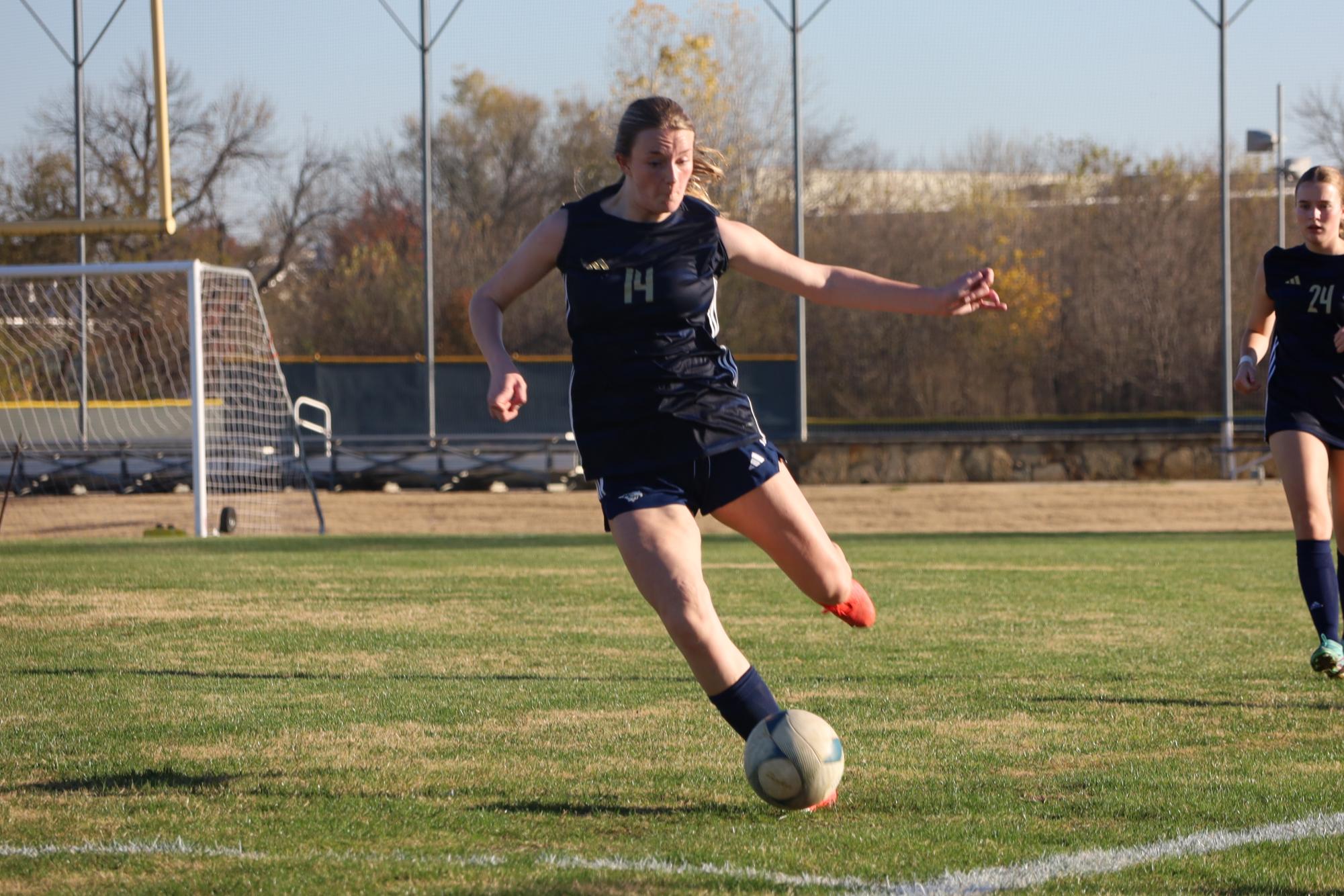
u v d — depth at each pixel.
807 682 16.02
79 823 9.82
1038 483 83.25
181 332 73.00
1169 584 27.86
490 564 33.00
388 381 89.56
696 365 10.34
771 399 88.38
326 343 136.12
